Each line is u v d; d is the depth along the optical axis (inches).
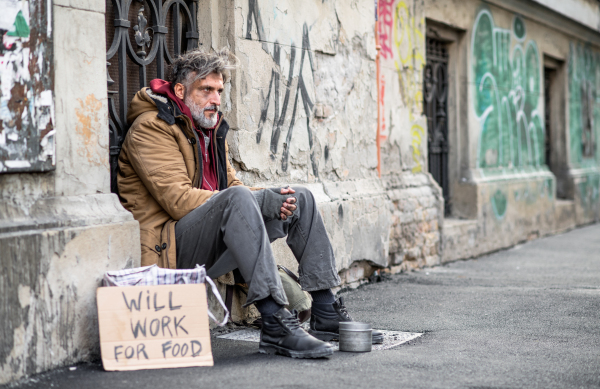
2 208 106.7
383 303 185.6
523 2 363.9
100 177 124.8
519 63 373.4
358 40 218.8
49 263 110.5
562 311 172.6
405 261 253.3
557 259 304.0
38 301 108.7
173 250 128.9
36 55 111.1
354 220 206.4
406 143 263.1
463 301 188.2
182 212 129.0
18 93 108.2
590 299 190.5
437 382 106.2
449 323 157.8
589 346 133.7
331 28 203.8
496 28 342.0
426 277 239.8
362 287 214.7
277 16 178.4
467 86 312.3
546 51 413.4
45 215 112.7
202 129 140.7
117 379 105.2
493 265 282.2
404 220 250.4
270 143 176.4
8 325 104.0
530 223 378.0
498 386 104.9
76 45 119.8
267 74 174.7
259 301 122.3
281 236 133.7
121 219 124.5
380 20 243.3
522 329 150.7
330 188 200.2
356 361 118.7
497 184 333.1
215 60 136.4
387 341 137.3
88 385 102.2
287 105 183.2
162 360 112.8
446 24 295.9
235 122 163.6
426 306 180.9
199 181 137.3
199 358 114.6
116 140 140.9
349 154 214.5
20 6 108.3
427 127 295.3
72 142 119.3
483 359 122.1
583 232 430.6
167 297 114.8
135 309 113.0
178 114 133.9
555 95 454.3
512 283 226.8
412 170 269.4
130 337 112.3
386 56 247.6
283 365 114.9
